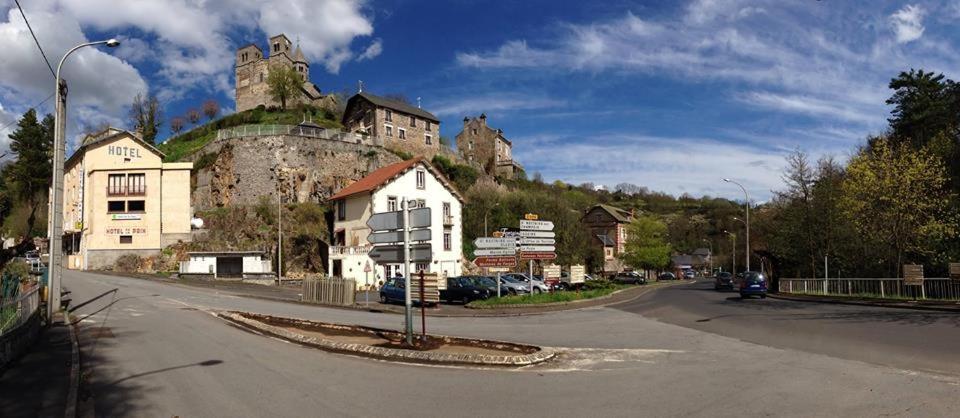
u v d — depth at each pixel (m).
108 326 16.62
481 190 71.50
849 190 30.47
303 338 13.60
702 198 155.25
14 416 7.17
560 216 73.31
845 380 8.77
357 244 50.41
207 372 10.03
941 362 10.11
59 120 18.12
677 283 72.88
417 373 10.03
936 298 24.09
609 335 15.39
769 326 16.64
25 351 11.88
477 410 7.52
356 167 64.50
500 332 16.28
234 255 48.59
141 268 51.47
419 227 12.83
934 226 27.31
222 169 60.03
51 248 18.30
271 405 7.78
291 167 59.69
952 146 36.66
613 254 88.06
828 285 32.19
